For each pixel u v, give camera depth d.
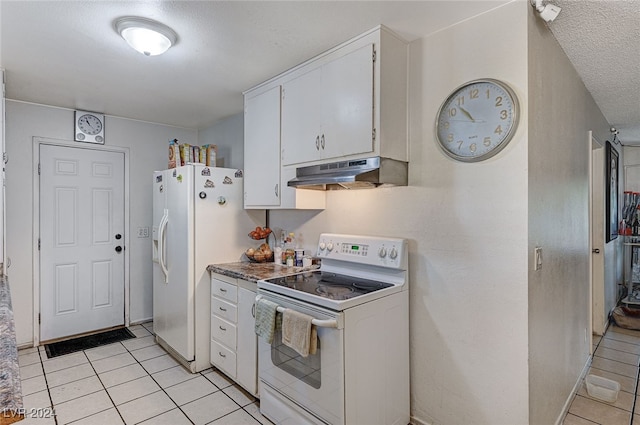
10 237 3.06
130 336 3.45
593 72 2.40
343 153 2.02
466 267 1.77
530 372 1.60
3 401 0.75
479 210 1.73
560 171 2.04
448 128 1.82
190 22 1.80
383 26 1.84
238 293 2.43
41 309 3.23
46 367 2.77
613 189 3.94
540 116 1.72
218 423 2.05
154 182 3.29
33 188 3.17
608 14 1.71
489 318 1.70
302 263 2.65
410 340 2.01
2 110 2.24
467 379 1.77
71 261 3.40
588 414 2.17
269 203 2.61
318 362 1.68
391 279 2.01
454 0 1.60
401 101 1.97
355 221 2.35
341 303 1.57
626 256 4.88
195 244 2.71
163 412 2.17
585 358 2.77
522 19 1.59
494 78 1.68
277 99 2.51
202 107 3.30
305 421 1.77
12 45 2.03
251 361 2.30
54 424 2.04
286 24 1.82
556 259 1.97
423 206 1.95
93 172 3.51
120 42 2.01
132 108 3.33
